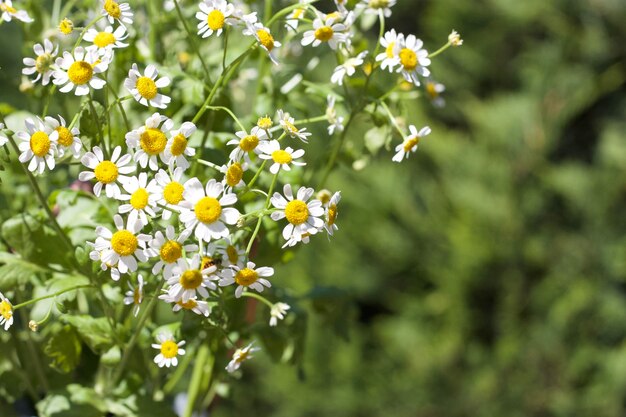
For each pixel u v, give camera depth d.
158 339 0.64
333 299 0.79
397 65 0.65
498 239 1.95
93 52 0.61
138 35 0.72
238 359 0.64
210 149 0.67
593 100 2.04
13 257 0.68
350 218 1.98
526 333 1.96
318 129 1.66
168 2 0.72
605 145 1.99
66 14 0.76
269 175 0.70
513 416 1.96
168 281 0.58
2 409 0.75
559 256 1.97
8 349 0.73
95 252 0.59
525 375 1.96
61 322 0.69
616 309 1.93
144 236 0.59
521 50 2.11
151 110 0.68
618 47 2.03
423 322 2.00
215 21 0.62
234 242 0.64
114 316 0.67
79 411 0.70
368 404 1.99
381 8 0.66
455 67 2.12
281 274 1.95
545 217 2.00
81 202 0.70
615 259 1.95
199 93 0.66
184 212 0.58
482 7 2.08
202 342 0.72
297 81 0.73
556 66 2.01
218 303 0.63
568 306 1.91
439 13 2.10
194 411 0.75
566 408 1.92
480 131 2.03
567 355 1.95
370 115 0.71
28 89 0.71
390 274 2.03
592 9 2.02
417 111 1.89
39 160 0.60
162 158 0.60
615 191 1.96
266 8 0.71
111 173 0.59
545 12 2.02
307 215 0.60
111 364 0.66
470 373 1.97
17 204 0.73
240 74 0.77
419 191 2.00
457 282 1.96
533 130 1.99
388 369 2.00
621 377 1.90
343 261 1.98
